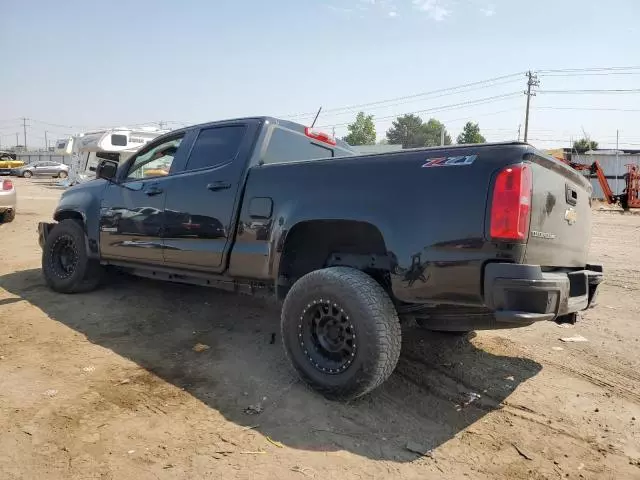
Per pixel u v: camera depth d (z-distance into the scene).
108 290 6.12
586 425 3.32
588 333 5.20
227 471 2.69
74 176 22.47
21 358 4.11
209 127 4.81
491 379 4.00
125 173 5.52
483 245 2.97
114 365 4.04
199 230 4.48
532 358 4.47
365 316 3.22
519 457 2.94
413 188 3.25
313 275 3.51
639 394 3.80
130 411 3.29
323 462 2.81
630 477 2.77
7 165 46.44
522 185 2.91
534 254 3.09
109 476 2.61
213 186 4.39
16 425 3.06
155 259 4.93
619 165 38.19
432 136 105.81
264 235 3.98
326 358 3.52
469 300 3.03
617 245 12.38
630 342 4.93
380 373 3.24
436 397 3.66
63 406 3.32
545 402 3.63
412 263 3.18
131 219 5.14
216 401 3.48
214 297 5.92
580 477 2.76
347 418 3.30
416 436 3.13
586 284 3.61
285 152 4.68
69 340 4.55
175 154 5.02
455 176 3.11
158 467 2.70
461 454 2.95
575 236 3.78
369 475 2.71
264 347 4.47
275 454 2.87
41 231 6.46
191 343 4.57
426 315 3.51
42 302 5.62
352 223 3.67
